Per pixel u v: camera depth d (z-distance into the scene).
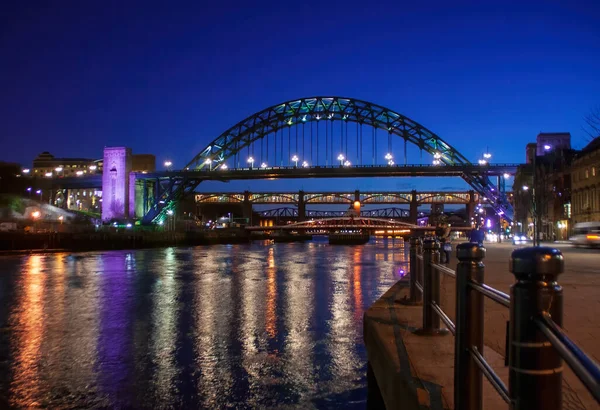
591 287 13.64
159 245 110.00
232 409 8.34
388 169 118.00
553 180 74.00
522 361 2.26
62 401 8.72
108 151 126.06
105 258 61.81
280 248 107.06
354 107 129.00
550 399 2.22
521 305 2.28
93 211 159.50
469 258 3.55
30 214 118.25
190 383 9.65
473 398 3.52
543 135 93.31
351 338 13.32
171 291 24.86
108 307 19.31
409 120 124.44
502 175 110.81
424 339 6.63
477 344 3.52
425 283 6.99
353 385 9.44
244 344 12.73
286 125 131.38
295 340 13.14
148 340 13.27
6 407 8.41
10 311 18.39
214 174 127.19
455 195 194.50
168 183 130.50
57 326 15.32
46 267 44.59
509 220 109.06
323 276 33.56
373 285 27.11
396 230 170.62
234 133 132.25
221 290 25.16
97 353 11.91
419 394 4.29
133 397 8.90
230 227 172.75
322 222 171.50
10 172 145.50
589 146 66.62
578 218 63.72
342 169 124.25
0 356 11.64
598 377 1.63
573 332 7.48
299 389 9.26
